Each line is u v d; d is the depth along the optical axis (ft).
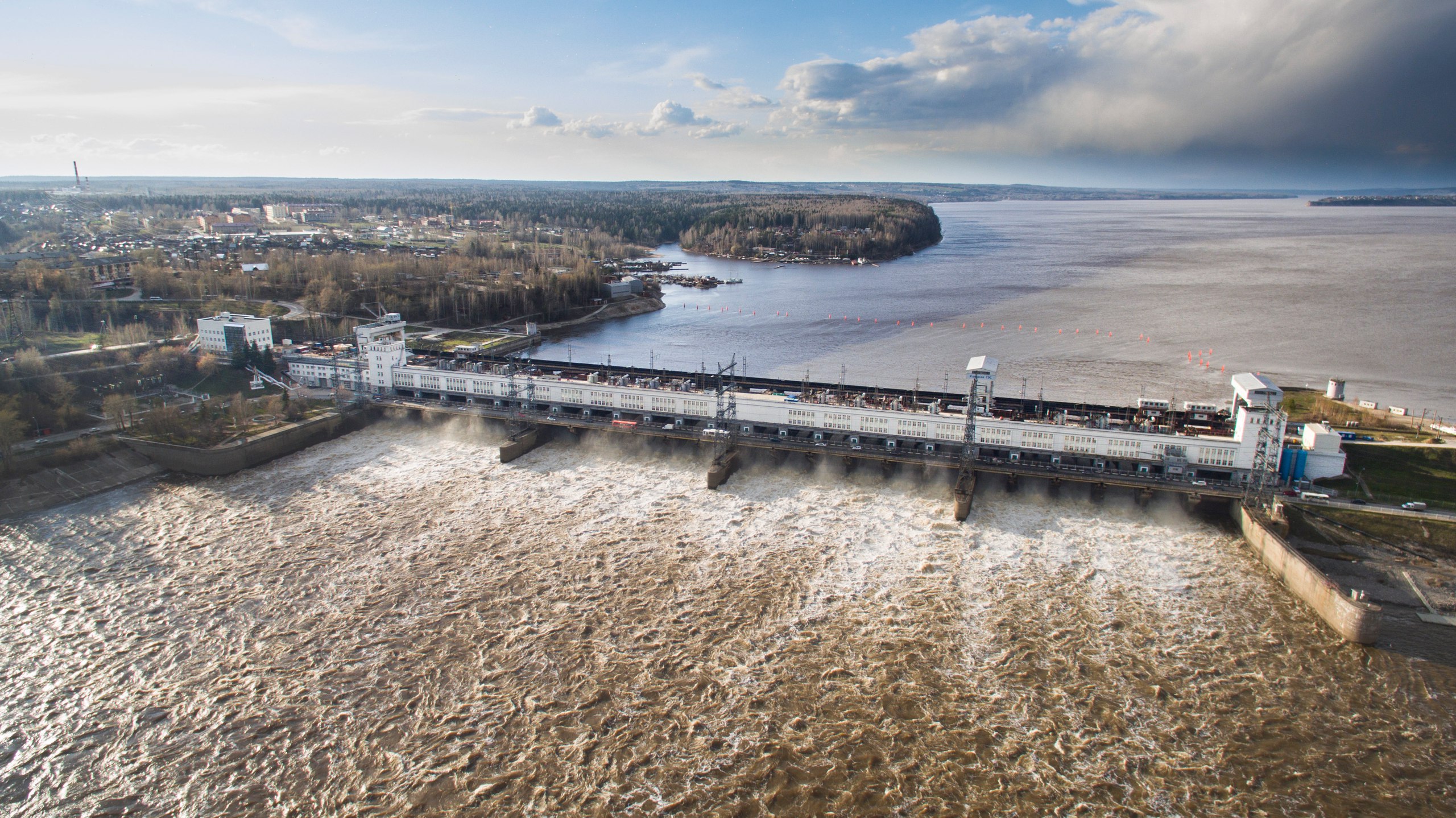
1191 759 293.23
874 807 273.75
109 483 546.67
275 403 655.35
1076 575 415.64
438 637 370.32
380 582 417.69
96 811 278.05
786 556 440.04
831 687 332.39
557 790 283.38
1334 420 563.07
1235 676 336.49
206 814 276.00
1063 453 517.14
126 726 316.81
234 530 479.41
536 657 354.74
